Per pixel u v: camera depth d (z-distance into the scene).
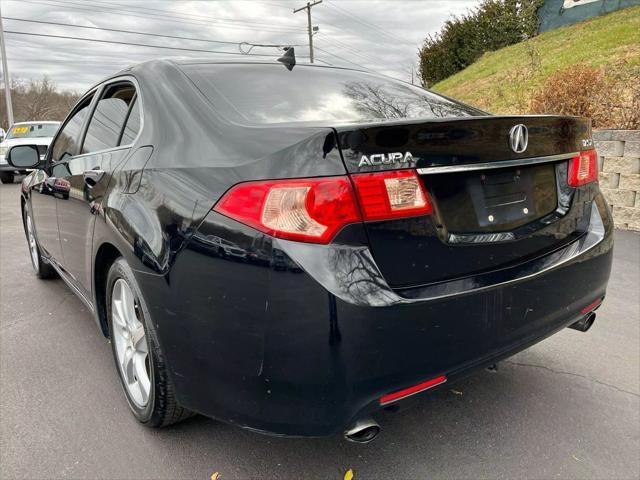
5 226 7.54
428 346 1.77
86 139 3.18
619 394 2.72
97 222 2.56
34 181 4.07
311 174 1.67
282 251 1.64
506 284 1.96
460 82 15.59
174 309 1.92
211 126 2.07
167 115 2.30
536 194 2.24
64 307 3.99
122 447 2.29
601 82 7.21
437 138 1.83
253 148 1.83
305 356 1.65
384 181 1.71
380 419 2.52
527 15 17.05
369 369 1.68
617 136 6.17
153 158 2.22
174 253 1.91
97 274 2.75
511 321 1.99
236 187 1.77
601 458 2.23
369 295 1.66
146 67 2.71
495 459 2.23
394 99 2.61
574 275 2.25
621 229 6.27
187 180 1.96
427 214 1.81
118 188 2.38
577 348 3.25
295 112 2.24
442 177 1.89
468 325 1.86
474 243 1.95
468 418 2.52
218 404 1.86
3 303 4.08
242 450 2.28
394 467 2.18
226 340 1.76
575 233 2.38
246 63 2.71
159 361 2.11
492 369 2.85
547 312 2.15
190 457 2.23
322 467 2.18
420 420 2.51
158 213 2.03
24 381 2.85
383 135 1.72
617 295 4.12
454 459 2.23
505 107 10.57
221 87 2.36
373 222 1.70
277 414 1.73
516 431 2.42
